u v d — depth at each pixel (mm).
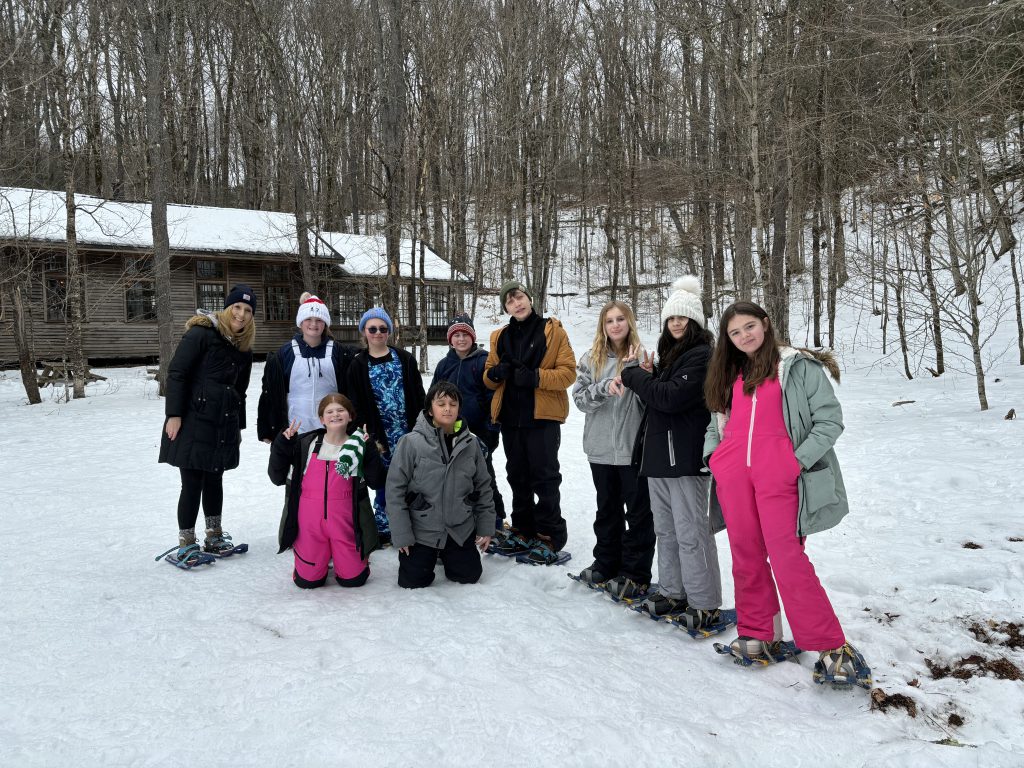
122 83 26141
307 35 29219
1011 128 9875
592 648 3131
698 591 3342
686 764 2207
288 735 2354
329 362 4715
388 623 3379
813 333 20344
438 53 19406
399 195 18688
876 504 5422
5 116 15258
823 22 12836
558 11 24344
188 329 4367
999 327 15648
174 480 7148
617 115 25031
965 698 2672
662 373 3393
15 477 7297
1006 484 5457
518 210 26609
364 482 3955
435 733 2338
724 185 14906
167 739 2332
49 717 2488
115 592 3848
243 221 24656
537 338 4480
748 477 2963
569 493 6523
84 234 19906
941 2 9094
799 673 2938
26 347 14266
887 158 11023
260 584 4016
